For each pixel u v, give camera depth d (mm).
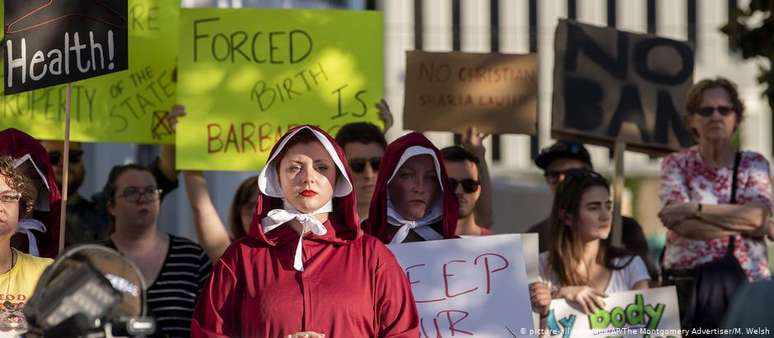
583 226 18312
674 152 21859
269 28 20391
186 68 20188
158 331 17500
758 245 19969
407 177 16266
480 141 22000
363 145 19375
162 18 21125
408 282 14484
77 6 17219
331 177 14469
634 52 22219
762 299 10117
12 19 17250
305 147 14477
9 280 15031
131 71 20875
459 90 22125
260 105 20234
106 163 28469
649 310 18062
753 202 19922
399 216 16297
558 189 18547
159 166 21516
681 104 22188
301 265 14133
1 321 14062
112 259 10031
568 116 21969
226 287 14188
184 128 20062
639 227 20938
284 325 13836
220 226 20234
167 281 18531
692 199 20156
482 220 21406
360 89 20438
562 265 18328
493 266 16000
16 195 14992
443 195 16312
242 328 14031
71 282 9766
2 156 15727
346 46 20453
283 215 14312
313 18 20453
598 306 17938
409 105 22125
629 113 22047
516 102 22141
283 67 20344
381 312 14211
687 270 19891
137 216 18719
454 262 15977
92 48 17156
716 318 19469
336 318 13914
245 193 20031
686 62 22266
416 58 22141
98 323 9828
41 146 17641
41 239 17500
